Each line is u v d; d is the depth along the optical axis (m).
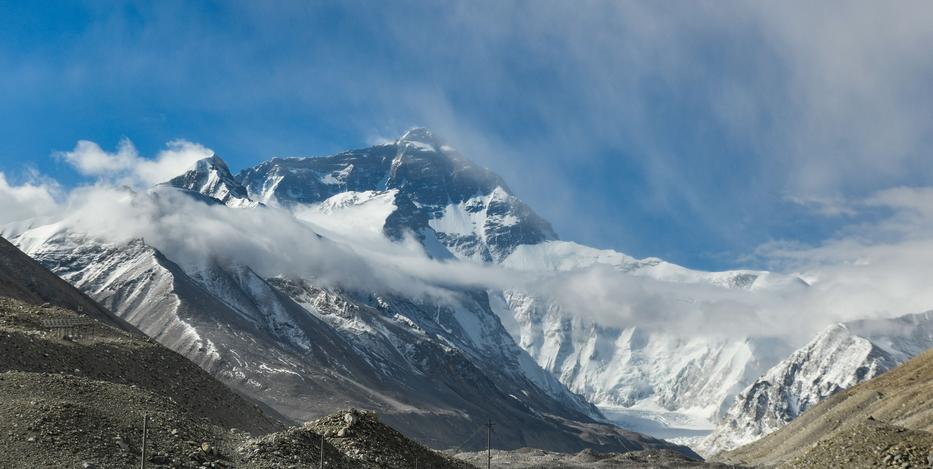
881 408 199.88
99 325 140.75
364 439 105.81
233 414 135.62
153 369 131.62
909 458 106.12
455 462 116.00
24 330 122.69
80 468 74.31
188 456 84.44
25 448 75.62
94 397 91.44
